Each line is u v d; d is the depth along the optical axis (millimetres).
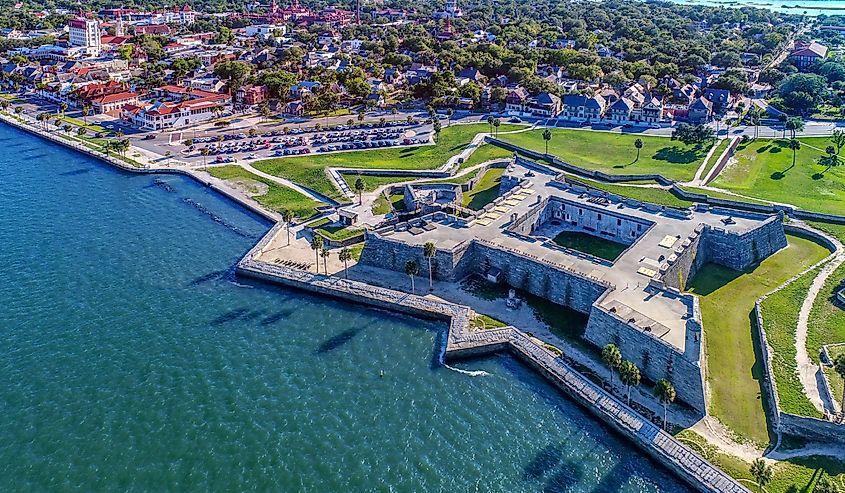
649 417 110438
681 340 119500
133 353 130375
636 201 182375
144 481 99125
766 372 118812
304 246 177000
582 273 143625
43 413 113125
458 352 128750
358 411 113562
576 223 186875
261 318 143625
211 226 194000
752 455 101250
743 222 168500
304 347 132500
